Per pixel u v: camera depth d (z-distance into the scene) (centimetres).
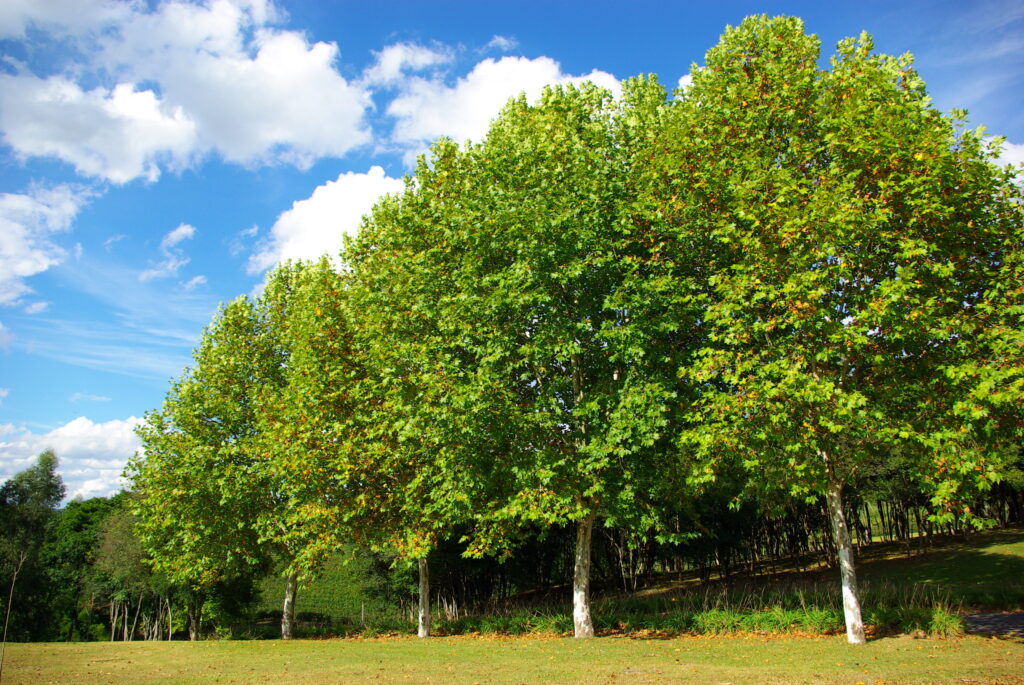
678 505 1830
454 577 3744
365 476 2075
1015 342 1148
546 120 1903
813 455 1354
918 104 1384
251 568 2766
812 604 2009
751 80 1588
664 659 1312
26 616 4997
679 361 1594
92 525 5947
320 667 1405
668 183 1636
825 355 1237
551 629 2050
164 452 2522
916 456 1335
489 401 1598
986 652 1233
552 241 1617
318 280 2319
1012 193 1280
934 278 1313
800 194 1361
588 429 1742
